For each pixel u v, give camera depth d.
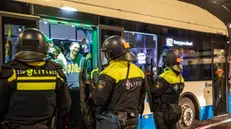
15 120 2.54
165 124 4.34
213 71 7.55
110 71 3.22
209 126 7.05
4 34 3.61
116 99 3.22
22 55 2.59
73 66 4.69
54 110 2.75
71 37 4.69
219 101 7.73
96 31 4.80
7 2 3.72
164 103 4.32
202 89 7.14
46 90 2.63
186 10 7.00
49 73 2.65
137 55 5.53
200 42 7.18
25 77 2.54
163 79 4.28
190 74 6.82
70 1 4.46
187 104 6.73
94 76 4.67
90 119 3.60
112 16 5.05
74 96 4.59
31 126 2.56
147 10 5.88
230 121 7.68
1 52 3.55
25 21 3.84
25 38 2.67
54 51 4.44
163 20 6.16
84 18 4.60
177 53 4.41
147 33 5.75
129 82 3.25
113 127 3.22
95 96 3.21
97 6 4.86
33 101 2.56
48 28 4.40
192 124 6.86
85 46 4.83
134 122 3.29
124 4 5.39
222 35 7.96
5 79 2.50
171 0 6.76
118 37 3.45
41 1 4.08
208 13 7.81
